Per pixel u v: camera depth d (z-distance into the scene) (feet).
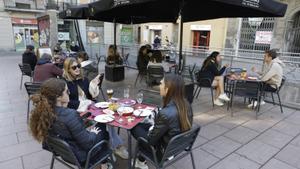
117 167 8.75
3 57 46.88
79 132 6.33
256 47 42.39
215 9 15.79
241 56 20.48
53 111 6.08
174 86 6.82
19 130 11.75
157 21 22.81
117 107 8.90
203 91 20.40
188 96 13.88
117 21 23.98
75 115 6.36
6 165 8.80
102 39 67.46
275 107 16.31
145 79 22.81
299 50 39.47
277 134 12.00
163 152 6.73
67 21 56.59
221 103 16.53
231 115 14.56
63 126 6.14
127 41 70.85
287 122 13.61
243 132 12.17
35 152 9.75
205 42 48.93
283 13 12.69
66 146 6.01
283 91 17.10
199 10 16.02
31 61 20.58
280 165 9.23
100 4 13.60
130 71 30.12
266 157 9.80
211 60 16.42
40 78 13.80
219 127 12.76
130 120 7.88
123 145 9.64
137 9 18.21
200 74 16.87
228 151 10.23
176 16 19.90
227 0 9.51
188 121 6.84
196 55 24.70
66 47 41.24
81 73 11.43
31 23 57.06
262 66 17.34
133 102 9.86
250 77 15.92
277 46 39.50
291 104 16.12
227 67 18.89
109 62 23.91
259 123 13.39
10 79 23.97
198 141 11.10
